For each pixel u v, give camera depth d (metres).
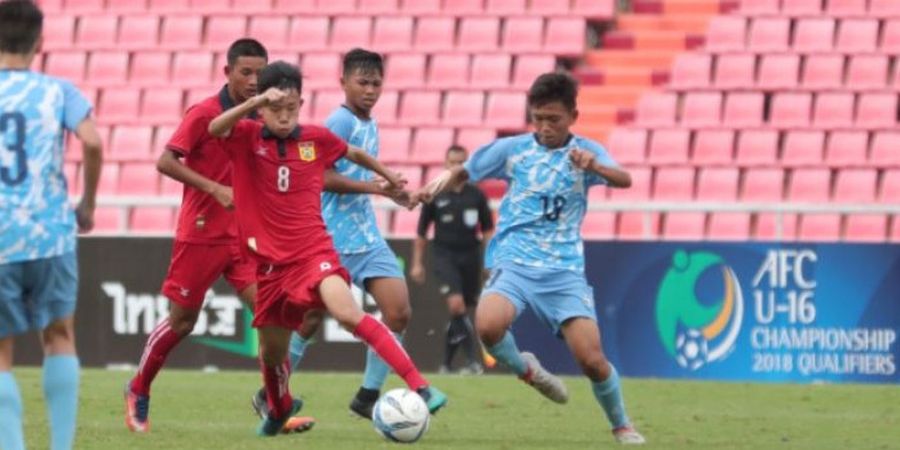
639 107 78.62
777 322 57.19
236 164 32.91
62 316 26.89
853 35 79.06
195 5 87.56
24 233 25.78
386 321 38.12
